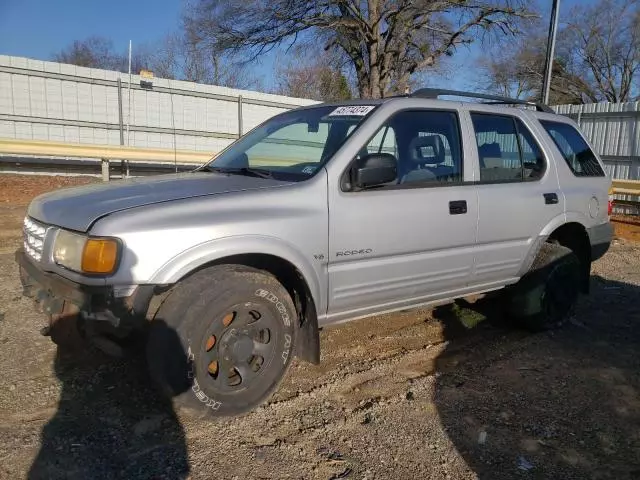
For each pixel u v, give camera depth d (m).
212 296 2.96
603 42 39.75
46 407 3.22
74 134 14.80
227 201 3.11
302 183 3.35
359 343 4.41
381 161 3.45
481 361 4.17
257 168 3.79
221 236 2.97
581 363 4.18
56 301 3.06
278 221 3.16
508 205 4.27
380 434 3.10
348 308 3.60
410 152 3.85
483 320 5.08
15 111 13.98
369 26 22.45
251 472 2.72
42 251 3.08
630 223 11.93
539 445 3.05
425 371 3.96
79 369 3.68
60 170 14.13
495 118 4.42
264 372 3.23
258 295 3.12
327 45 24.38
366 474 2.75
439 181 3.93
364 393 3.59
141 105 15.79
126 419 3.13
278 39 22.84
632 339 4.73
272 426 3.14
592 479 2.77
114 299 2.76
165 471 2.70
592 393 3.69
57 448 2.83
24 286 3.42
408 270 3.77
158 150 12.26
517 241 4.42
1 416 3.11
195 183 3.46
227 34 23.11
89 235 2.81
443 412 3.37
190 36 23.97
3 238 7.52
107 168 12.04
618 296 6.08
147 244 2.80
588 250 5.05
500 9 22.48
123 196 3.17
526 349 4.44
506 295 4.82
